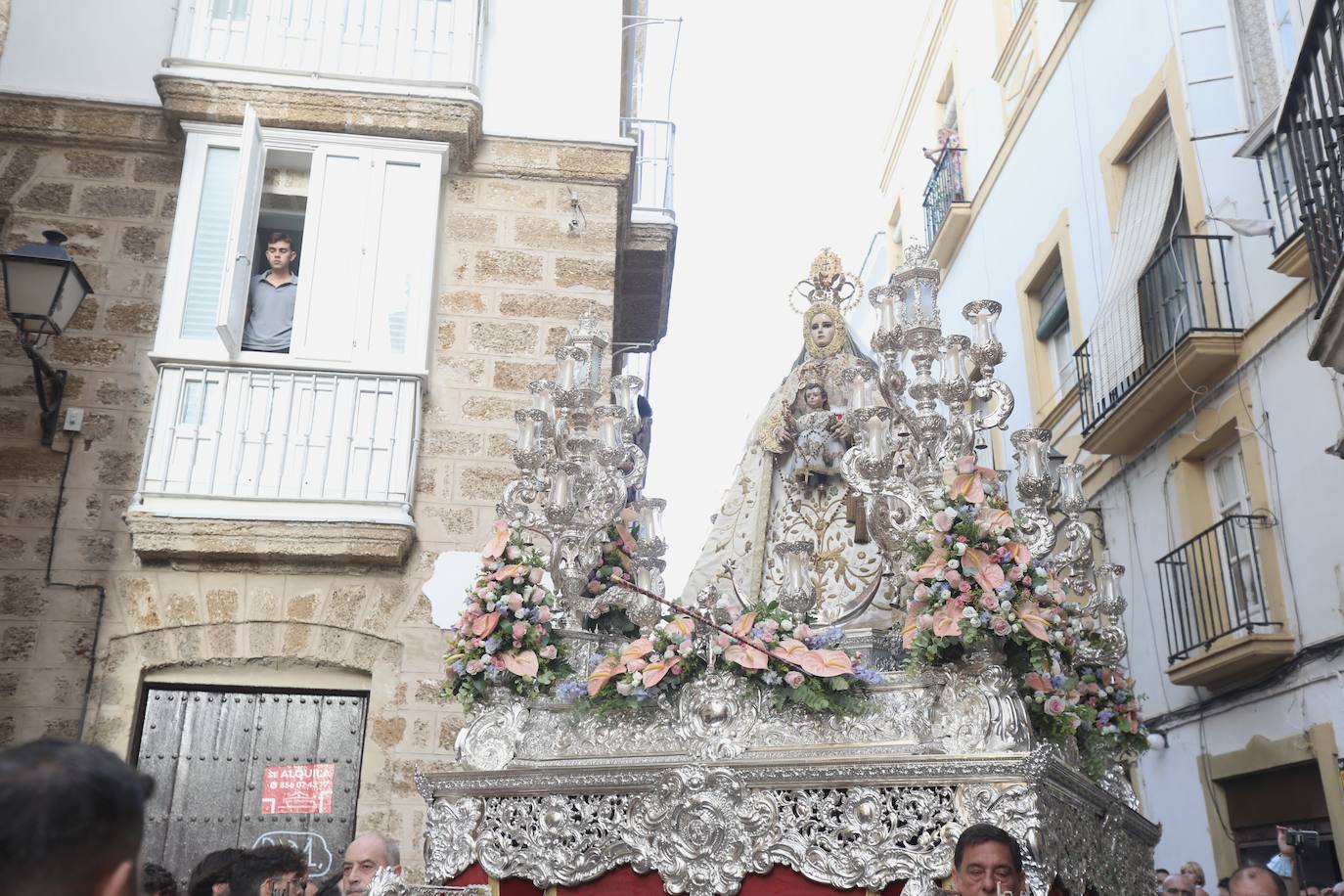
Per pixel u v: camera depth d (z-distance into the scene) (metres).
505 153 9.30
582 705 4.78
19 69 8.98
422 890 4.17
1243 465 10.06
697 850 4.22
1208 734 10.49
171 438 8.21
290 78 8.97
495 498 8.54
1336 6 7.21
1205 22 10.72
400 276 8.80
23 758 1.46
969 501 4.54
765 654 4.47
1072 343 13.17
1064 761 4.50
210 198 8.82
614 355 11.12
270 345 8.75
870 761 4.09
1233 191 10.25
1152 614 11.44
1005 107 15.66
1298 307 9.21
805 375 6.16
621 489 5.42
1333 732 8.64
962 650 4.38
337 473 8.28
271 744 8.05
